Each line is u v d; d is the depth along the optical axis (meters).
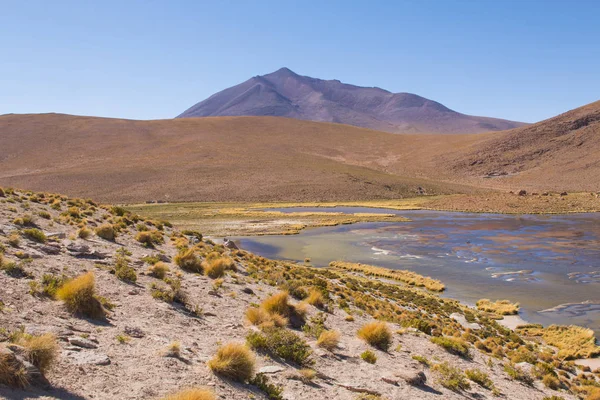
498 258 46.47
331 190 135.88
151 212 97.44
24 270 12.37
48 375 6.64
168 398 6.53
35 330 8.16
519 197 113.81
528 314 28.42
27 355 6.46
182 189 134.88
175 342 9.15
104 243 21.56
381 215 90.19
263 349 11.09
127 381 7.27
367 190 137.25
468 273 39.97
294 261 45.56
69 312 10.02
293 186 139.50
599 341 23.52
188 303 14.38
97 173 146.88
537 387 15.48
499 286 35.38
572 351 21.69
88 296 10.35
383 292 31.03
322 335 12.99
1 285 10.49
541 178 156.50
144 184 138.75
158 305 13.07
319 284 26.89
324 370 10.91
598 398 15.05
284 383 9.19
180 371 8.24
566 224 75.44
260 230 69.38
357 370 11.48
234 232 67.19
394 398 9.84
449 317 26.11
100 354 7.99
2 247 14.23
